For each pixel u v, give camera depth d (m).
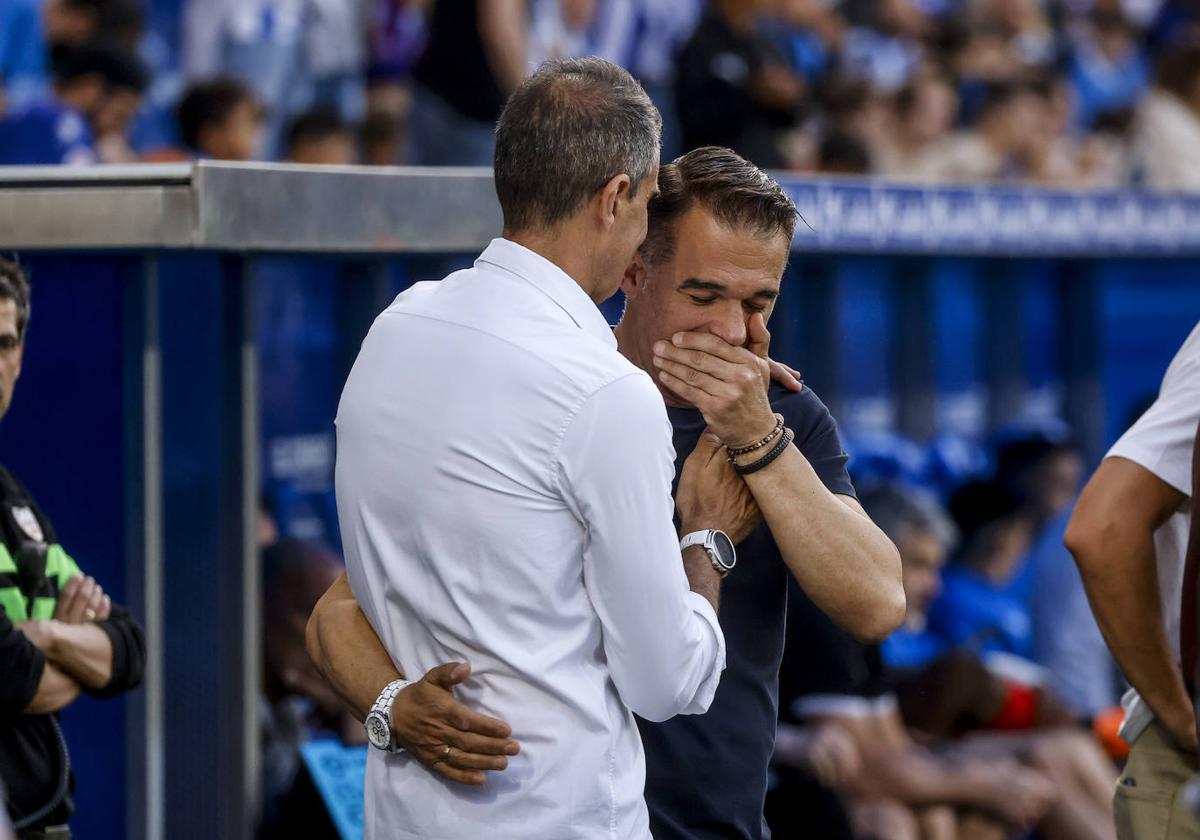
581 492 6.05
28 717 8.70
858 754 12.50
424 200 9.97
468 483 6.12
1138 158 24.73
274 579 11.29
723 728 7.36
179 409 10.27
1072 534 8.09
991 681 14.29
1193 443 7.86
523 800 6.24
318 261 11.84
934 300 16.62
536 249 6.42
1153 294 18.86
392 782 6.51
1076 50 28.42
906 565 14.38
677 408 7.54
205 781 10.26
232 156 17.19
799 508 6.93
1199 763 8.25
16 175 9.09
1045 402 17.98
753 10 19.98
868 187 14.27
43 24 17.42
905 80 23.67
